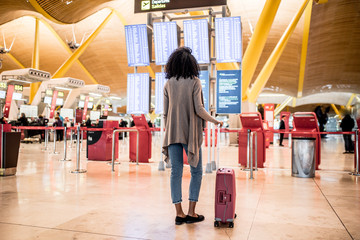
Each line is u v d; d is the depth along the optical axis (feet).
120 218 10.24
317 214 10.87
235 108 21.27
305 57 102.83
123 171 21.35
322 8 76.74
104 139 27.58
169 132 9.89
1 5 56.03
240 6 79.61
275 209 11.56
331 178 19.06
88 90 88.84
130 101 23.36
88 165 24.44
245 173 20.98
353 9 75.92
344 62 107.34
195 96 9.80
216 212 9.45
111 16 92.38
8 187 15.29
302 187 16.03
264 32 44.98
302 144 19.36
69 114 71.87
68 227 9.23
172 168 9.91
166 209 11.43
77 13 70.18
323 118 57.62
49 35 105.81
